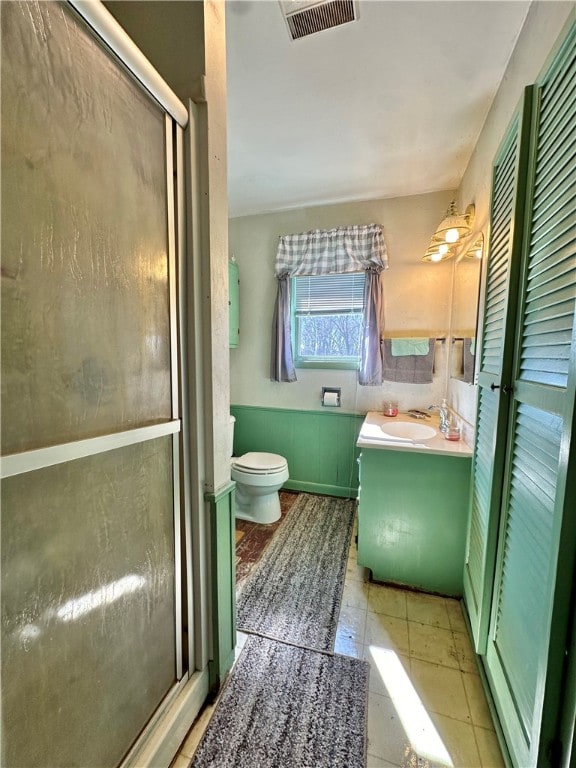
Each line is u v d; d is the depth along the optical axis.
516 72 1.24
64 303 0.63
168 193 0.92
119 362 0.77
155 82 0.81
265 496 2.41
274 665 1.29
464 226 1.75
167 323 0.94
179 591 1.03
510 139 1.12
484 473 1.31
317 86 1.47
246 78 1.42
